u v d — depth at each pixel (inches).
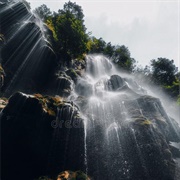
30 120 530.6
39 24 1289.4
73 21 1350.9
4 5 1048.8
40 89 973.2
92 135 588.7
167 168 560.7
